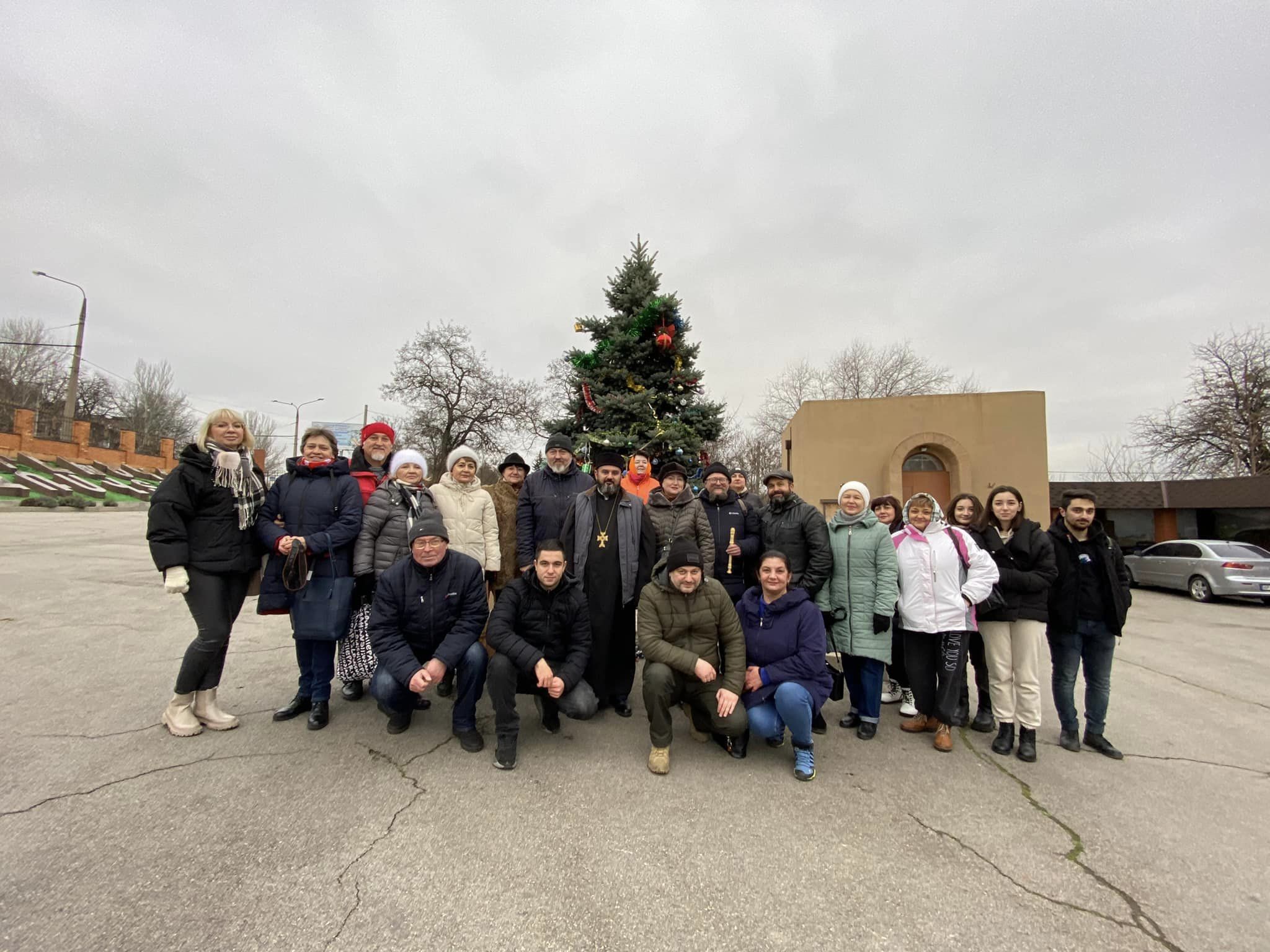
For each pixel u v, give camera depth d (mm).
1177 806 3088
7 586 8148
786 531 4445
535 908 2170
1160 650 7375
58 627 6070
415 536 3525
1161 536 17484
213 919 2053
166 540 3389
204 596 3557
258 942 1955
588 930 2066
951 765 3566
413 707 3756
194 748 3432
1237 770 3578
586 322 9672
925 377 32719
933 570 3820
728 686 3559
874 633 3953
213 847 2486
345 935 2004
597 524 4227
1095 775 3471
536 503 4578
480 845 2568
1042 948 2033
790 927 2107
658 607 3639
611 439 8531
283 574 3531
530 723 4102
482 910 2148
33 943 1904
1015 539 3830
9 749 3320
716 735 3777
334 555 3773
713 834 2725
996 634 3803
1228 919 2207
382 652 3504
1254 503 15688
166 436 46469
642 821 2818
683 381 9219
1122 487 17719
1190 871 2512
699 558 3572
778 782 3283
